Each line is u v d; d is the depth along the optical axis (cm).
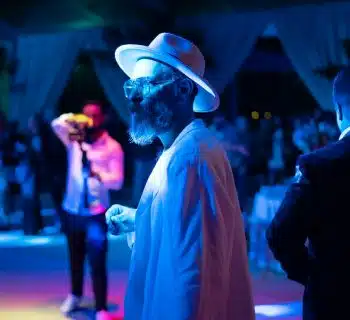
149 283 197
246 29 962
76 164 477
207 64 971
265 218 698
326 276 198
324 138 858
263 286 607
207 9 918
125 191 1403
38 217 940
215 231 189
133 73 217
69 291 591
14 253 795
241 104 1919
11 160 1028
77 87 1720
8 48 1114
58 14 962
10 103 1141
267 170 1115
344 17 914
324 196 198
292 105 1944
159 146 779
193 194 189
